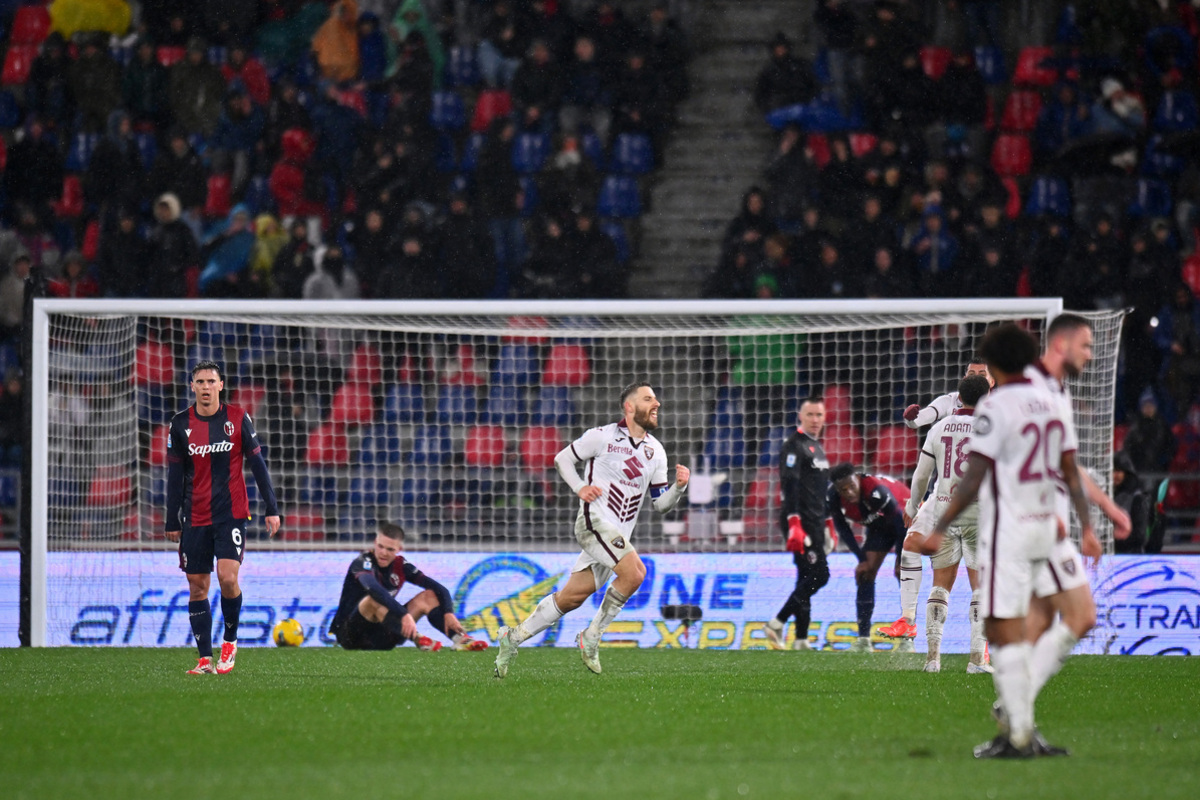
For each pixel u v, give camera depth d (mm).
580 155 61000
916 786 14477
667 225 62375
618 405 53375
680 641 38500
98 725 19688
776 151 62969
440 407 52938
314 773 15500
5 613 38844
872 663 32094
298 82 64062
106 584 38750
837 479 35594
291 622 38000
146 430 50656
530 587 39094
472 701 22766
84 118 62281
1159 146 61906
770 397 48312
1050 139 62188
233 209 60938
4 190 61375
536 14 64875
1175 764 16109
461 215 59281
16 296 57688
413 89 62469
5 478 51750
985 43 64062
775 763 16219
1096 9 63844
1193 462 54719
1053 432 16609
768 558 39062
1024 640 16672
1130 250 59906
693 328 49344
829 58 63938
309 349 53531
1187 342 56062
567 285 58812
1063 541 17469
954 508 16766
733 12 66438
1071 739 18531
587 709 21625
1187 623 37219
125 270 58594
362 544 40562
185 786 14664
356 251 59781
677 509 45781
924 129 62219
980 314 40781
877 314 43562
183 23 64688
